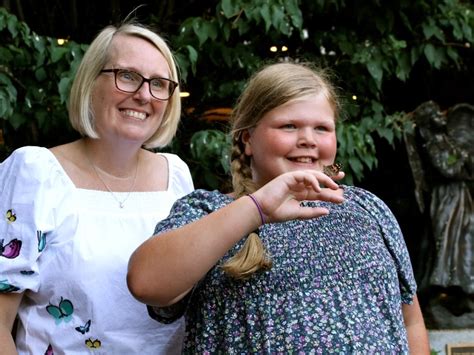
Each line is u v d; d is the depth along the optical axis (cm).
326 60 435
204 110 436
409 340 204
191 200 190
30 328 223
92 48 232
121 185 238
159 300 169
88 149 237
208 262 167
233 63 411
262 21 393
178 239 167
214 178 387
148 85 229
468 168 454
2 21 353
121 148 233
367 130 421
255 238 177
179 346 230
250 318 175
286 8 379
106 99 228
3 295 216
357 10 423
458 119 461
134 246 229
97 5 446
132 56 229
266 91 187
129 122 229
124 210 234
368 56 421
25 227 216
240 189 190
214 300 180
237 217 166
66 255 220
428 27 425
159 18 434
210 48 396
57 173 226
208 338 178
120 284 223
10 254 216
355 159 398
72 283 220
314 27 437
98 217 228
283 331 172
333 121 192
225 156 370
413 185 491
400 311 187
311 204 190
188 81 425
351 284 179
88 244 223
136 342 225
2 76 355
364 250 184
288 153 186
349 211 191
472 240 450
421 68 499
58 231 222
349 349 171
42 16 436
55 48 362
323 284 178
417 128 456
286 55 436
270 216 167
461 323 446
